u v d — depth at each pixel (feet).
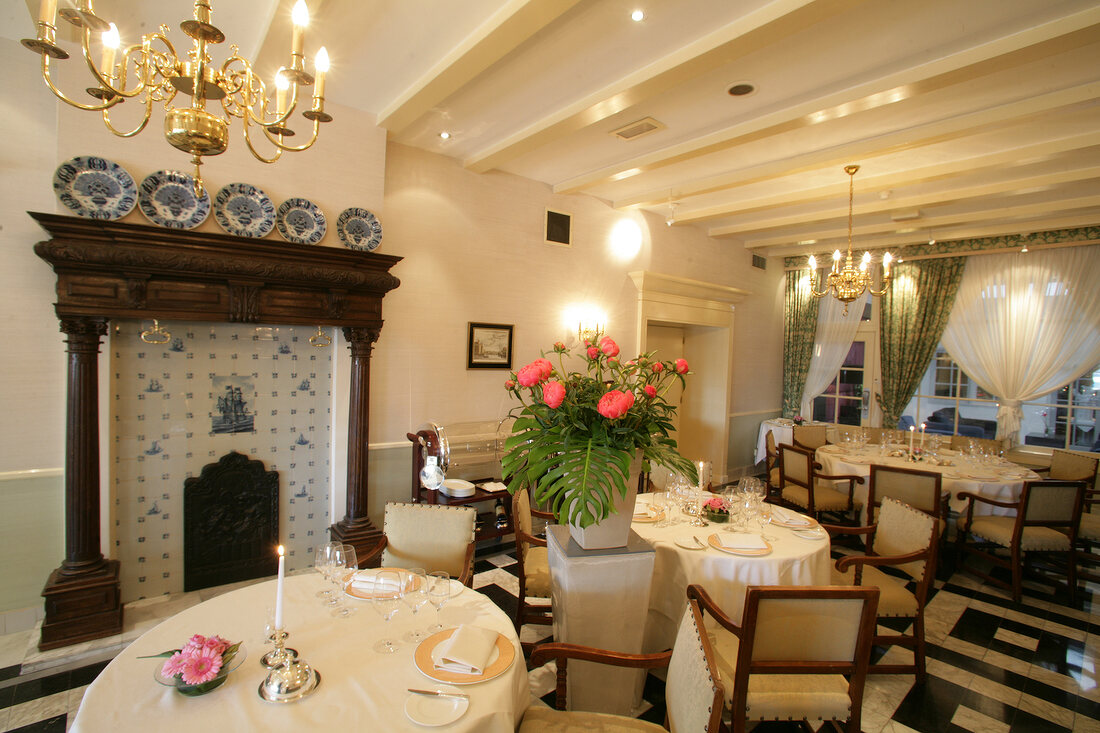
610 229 17.47
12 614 9.11
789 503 16.93
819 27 7.73
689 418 23.57
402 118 11.08
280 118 5.03
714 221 19.99
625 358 18.11
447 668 4.99
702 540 8.71
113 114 9.14
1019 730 7.80
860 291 15.03
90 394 8.89
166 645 5.30
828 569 8.77
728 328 22.12
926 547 8.89
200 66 4.25
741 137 11.07
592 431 6.38
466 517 8.65
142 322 10.03
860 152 11.78
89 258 8.47
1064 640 10.44
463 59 8.54
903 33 7.78
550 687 8.33
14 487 9.07
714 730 4.23
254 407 11.31
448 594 5.62
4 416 8.98
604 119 11.09
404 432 13.08
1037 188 13.57
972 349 20.44
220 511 10.92
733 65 8.82
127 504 10.03
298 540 11.94
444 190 13.48
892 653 9.77
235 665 4.90
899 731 7.72
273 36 8.50
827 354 24.35
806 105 9.95
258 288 10.05
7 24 8.68
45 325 9.23
